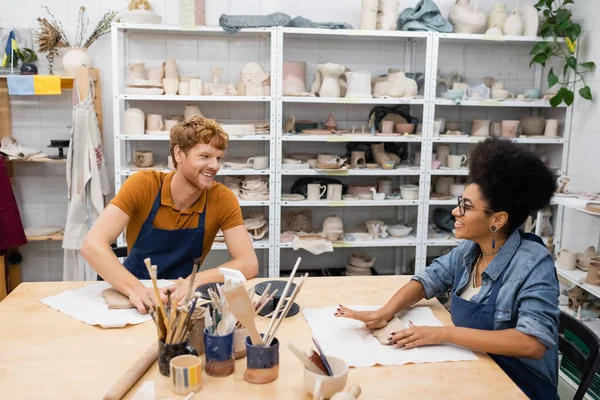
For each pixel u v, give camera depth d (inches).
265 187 137.8
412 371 51.9
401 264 161.0
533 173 56.7
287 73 135.8
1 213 130.1
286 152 152.7
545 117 157.5
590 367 57.7
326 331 60.0
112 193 148.8
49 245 149.1
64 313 63.1
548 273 57.0
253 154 151.9
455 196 144.8
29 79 128.3
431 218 159.2
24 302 66.5
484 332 55.6
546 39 139.9
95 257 70.9
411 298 66.2
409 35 133.8
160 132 133.1
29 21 139.8
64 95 143.4
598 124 135.0
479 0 150.6
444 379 50.6
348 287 75.5
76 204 131.4
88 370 50.2
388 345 57.2
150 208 79.8
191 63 146.5
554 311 55.5
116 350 54.2
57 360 52.0
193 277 51.4
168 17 143.3
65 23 140.8
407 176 157.6
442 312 67.7
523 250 58.8
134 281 68.3
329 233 139.6
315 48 149.8
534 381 58.1
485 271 59.8
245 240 82.0
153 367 50.8
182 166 75.0
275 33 129.2
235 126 132.6
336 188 140.4
